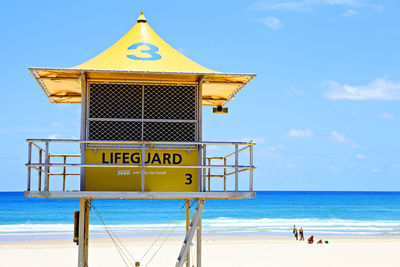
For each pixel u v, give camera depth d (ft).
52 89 51.67
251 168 41.57
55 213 270.05
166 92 44.39
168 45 48.24
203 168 43.27
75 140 40.37
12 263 108.27
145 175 43.04
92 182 42.50
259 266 106.52
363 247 145.38
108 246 141.18
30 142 40.11
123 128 43.75
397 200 462.60
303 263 111.96
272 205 368.48
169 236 177.06
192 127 44.32
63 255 122.42
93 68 42.86
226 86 49.78
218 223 235.81
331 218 276.82
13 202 343.26
